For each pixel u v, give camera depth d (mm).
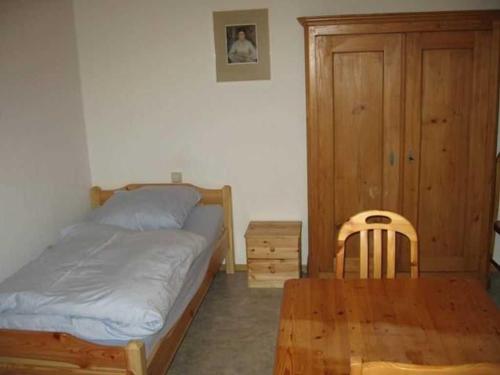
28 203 2934
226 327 2920
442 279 1865
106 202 3303
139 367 1803
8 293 2008
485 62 2963
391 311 1615
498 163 3238
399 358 1336
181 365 2539
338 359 1339
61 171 3326
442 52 2979
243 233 3756
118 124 3682
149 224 3035
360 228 2020
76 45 3562
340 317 1581
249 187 3668
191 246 2572
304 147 3535
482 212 3168
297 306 1664
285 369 1297
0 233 2672
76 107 3553
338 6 3281
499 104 3223
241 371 2480
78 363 1876
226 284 3539
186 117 3613
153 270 2225
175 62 3533
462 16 2877
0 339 1916
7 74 2740
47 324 1948
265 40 3402
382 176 3174
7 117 2736
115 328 1903
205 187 3705
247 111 3539
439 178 3154
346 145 3156
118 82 3611
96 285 2078
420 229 3232
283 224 3594
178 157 3688
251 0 3367
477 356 1338
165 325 2137
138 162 3732
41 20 3092
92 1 3502
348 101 3092
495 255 3598
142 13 3488
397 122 3088
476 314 1581
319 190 3225
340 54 3029
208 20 3438
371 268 3238
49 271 2240
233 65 3475
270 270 3416
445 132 3086
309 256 3359
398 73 3018
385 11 3234
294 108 3484
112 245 2555
